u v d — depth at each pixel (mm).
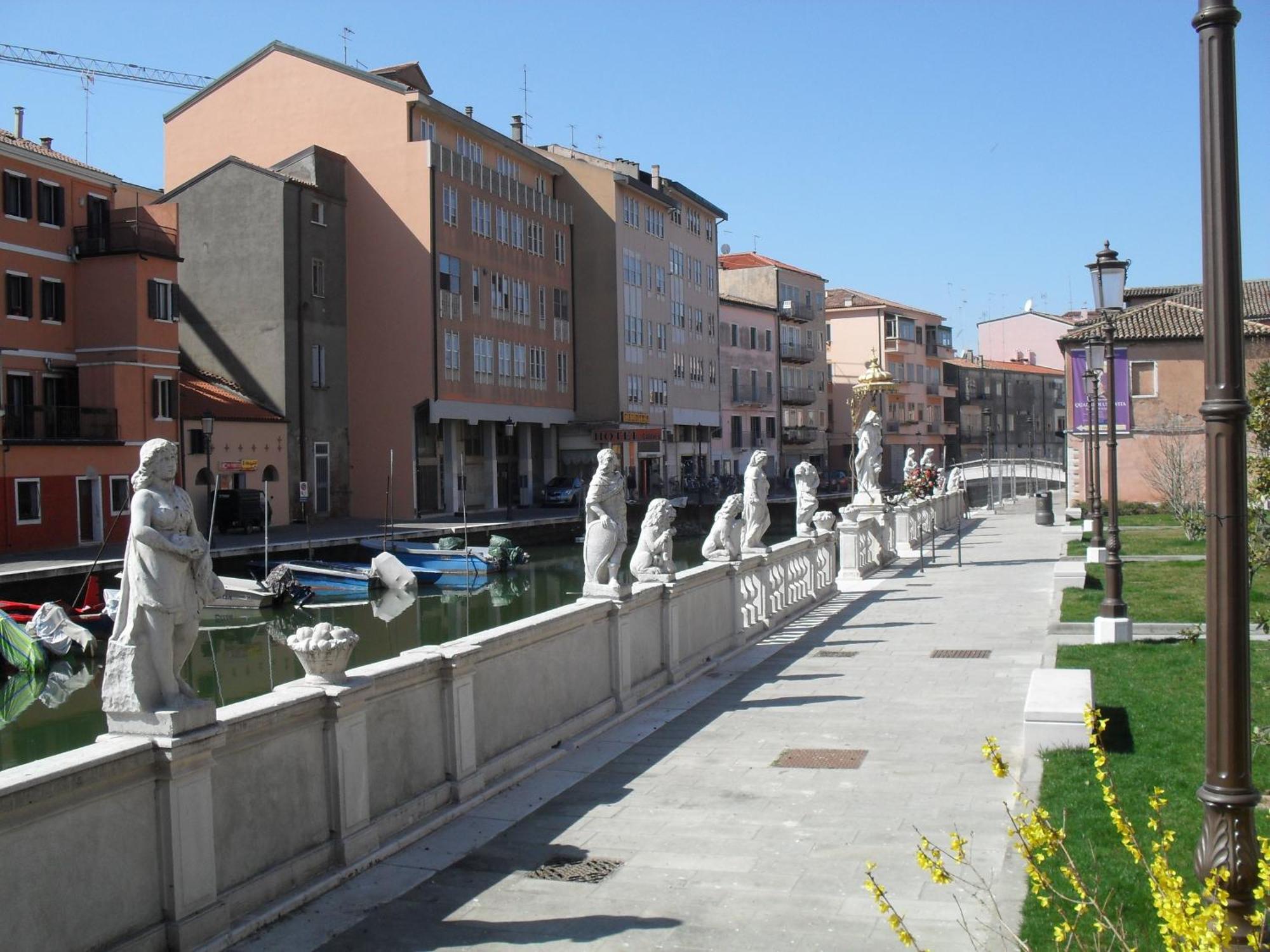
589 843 8672
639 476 75188
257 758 7348
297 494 53094
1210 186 5082
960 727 11961
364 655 30500
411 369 56719
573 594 41719
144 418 43750
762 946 6738
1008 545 35344
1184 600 20625
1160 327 52344
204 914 6711
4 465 38531
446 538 46938
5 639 27938
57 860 5918
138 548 6617
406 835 8633
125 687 6570
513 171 66562
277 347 52625
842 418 103125
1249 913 4875
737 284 95438
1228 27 5059
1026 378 118938
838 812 9219
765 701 13711
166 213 44938
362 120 57312
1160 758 9859
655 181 79688
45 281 42406
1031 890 6918
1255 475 9727
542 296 68125
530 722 11008
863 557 27422
